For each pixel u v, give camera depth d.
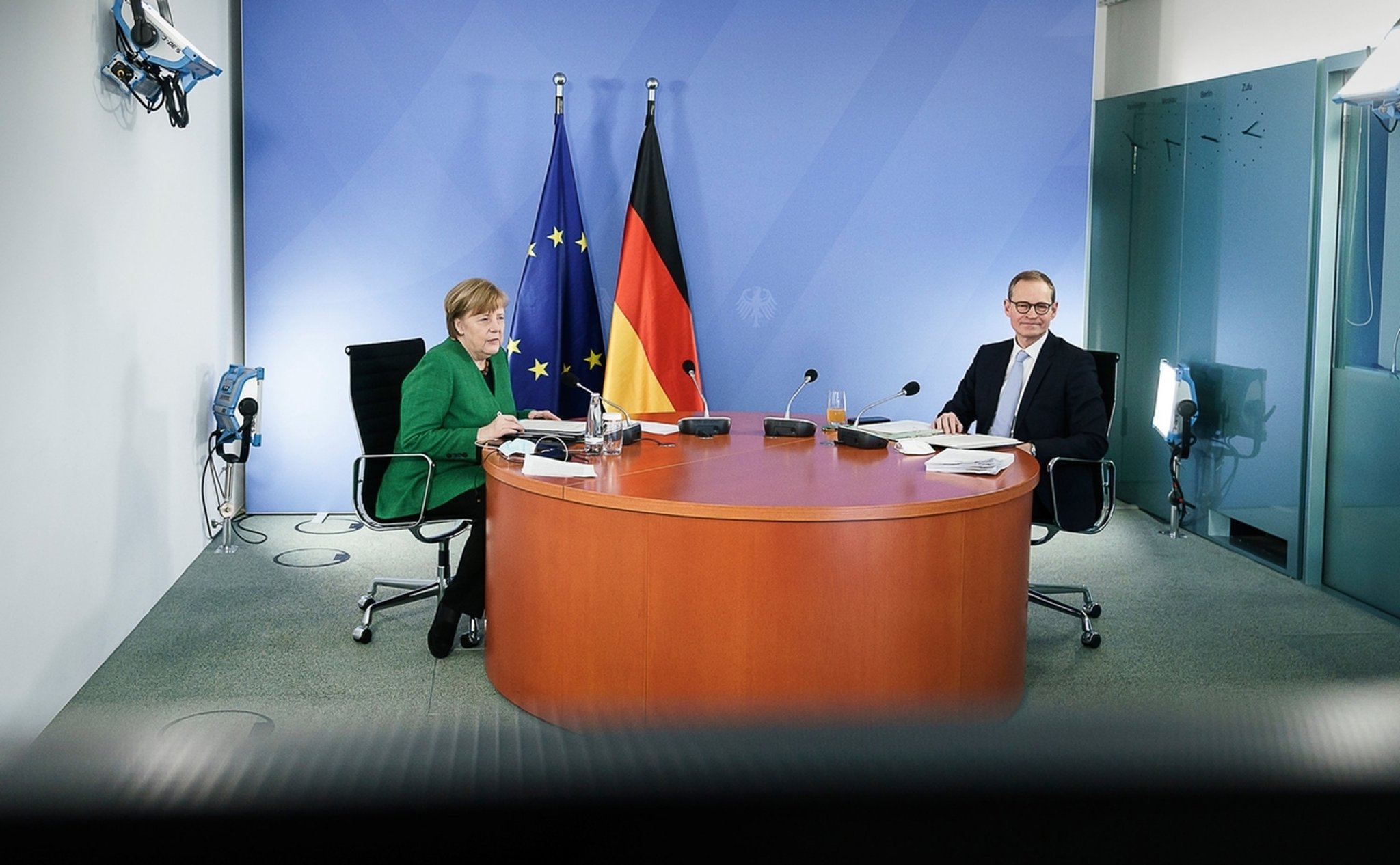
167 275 4.45
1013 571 3.12
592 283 5.84
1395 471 4.27
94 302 3.53
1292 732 0.24
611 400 5.72
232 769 0.23
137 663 3.64
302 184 5.71
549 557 3.04
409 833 0.23
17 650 2.85
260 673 3.57
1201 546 5.45
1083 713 0.25
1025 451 3.63
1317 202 4.68
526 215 5.86
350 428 5.86
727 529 2.77
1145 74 6.29
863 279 6.04
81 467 3.39
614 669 2.93
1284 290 4.88
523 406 5.67
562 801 0.23
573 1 5.78
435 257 5.83
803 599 2.78
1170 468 5.65
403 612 4.26
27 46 2.97
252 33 5.62
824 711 0.25
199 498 5.02
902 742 0.24
